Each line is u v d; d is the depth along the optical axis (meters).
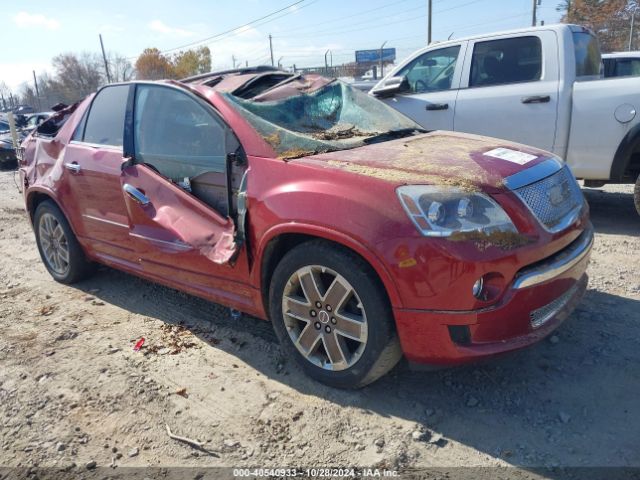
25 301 4.60
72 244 4.70
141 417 2.92
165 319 4.09
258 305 3.26
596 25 34.12
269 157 3.14
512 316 2.64
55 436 2.81
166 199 3.67
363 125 3.87
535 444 2.56
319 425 2.77
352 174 2.82
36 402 3.10
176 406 2.99
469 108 6.15
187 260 3.56
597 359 3.21
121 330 3.94
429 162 2.97
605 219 6.06
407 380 3.11
